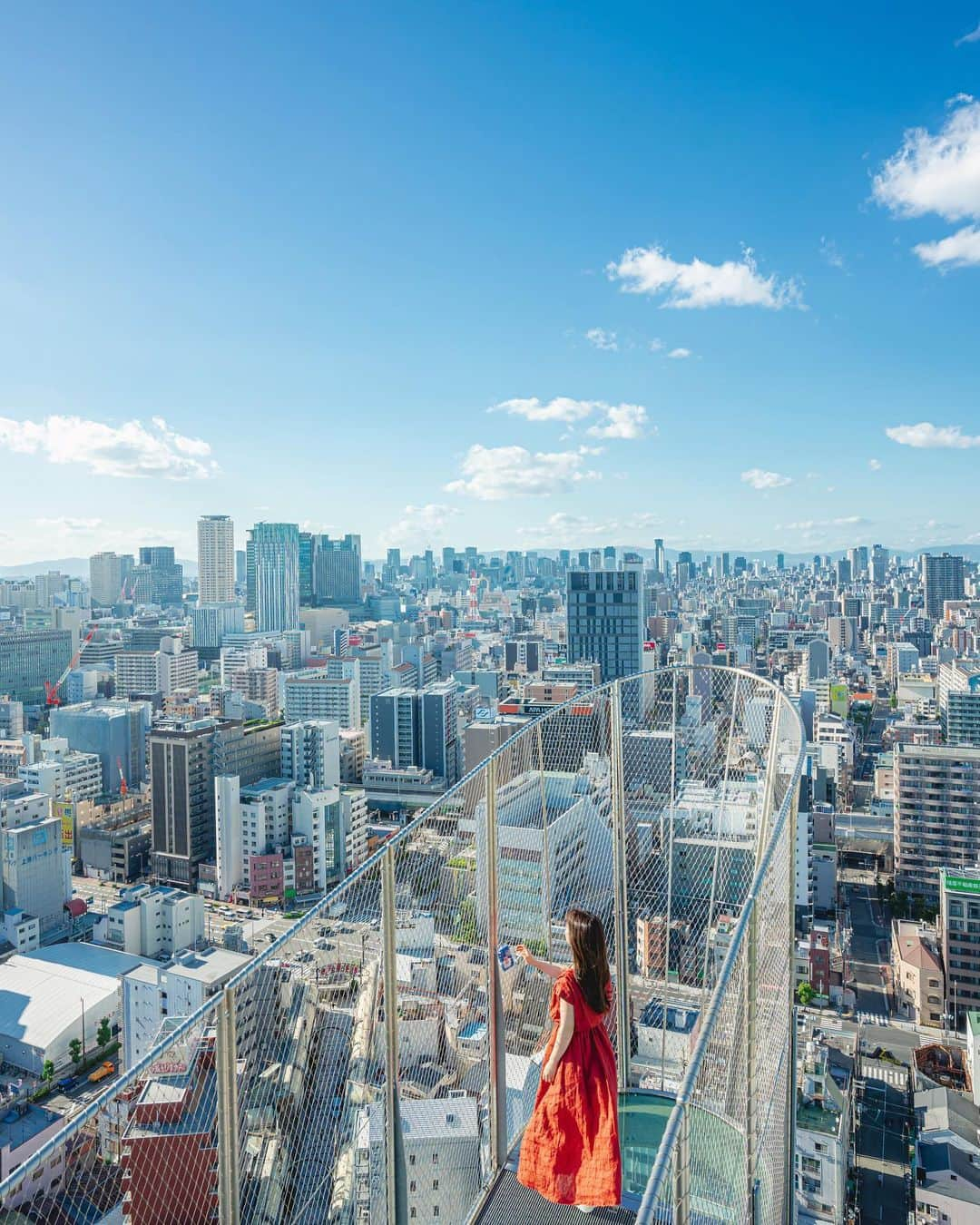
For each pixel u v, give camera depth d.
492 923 11.83
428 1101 10.35
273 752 107.12
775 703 15.12
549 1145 7.34
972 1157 43.19
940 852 82.56
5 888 76.50
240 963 54.28
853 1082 53.06
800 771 12.66
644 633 150.75
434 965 10.91
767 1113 9.27
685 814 17.66
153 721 133.88
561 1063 7.45
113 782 122.00
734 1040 8.27
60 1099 51.25
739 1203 7.98
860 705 162.75
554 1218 9.82
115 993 60.72
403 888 10.80
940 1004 62.28
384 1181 9.51
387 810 113.56
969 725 117.25
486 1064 11.12
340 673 165.88
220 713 152.75
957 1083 53.66
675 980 16.66
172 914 74.38
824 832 88.31
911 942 66.31
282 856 88.62
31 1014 58.00
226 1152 8.04
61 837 82.00
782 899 10.80
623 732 17.25
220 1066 8.16
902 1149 47.22
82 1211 8.88
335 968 9.60
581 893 15.61
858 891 87.19
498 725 97.31
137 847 98.56
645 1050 15.76
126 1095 9.53
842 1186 40.00
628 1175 11.49
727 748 17.91
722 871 16.75
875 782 114.06
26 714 177.62
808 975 65.88
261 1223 8.40
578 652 151.50
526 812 14.65
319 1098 9.16
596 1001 7.46
